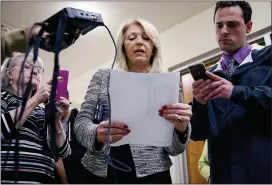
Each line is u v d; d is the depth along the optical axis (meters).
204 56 2.40
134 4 2.32
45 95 1.09
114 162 1.00
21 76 0.90
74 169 1.41
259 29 2.07
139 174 0.97
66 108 1.15
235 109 1.09
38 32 0.82
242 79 1.15
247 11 1.28
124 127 0.91
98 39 2.66
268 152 1.00
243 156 1.02
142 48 1.18
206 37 2.39
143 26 1.22
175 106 0.92
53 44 0.82
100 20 0.89
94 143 0.95
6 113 1.02
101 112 1.04
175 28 2.62
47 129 1.07
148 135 0.94
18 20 2.40
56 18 0.83
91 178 1.02
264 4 2.08
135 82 0.90
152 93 0.90
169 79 0.90
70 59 2.98
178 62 2.53
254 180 0.98
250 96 1.01
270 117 1.04
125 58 1.22
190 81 2.45
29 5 2.28
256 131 1.04
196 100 1.14
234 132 1.06
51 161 1.12
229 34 1.23
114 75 0.90
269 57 1.13
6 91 1.19
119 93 0.90
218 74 1.22
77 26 0.84
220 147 1.09
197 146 2.32
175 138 1.04
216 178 1.07
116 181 0.98
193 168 2.29
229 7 1.25
